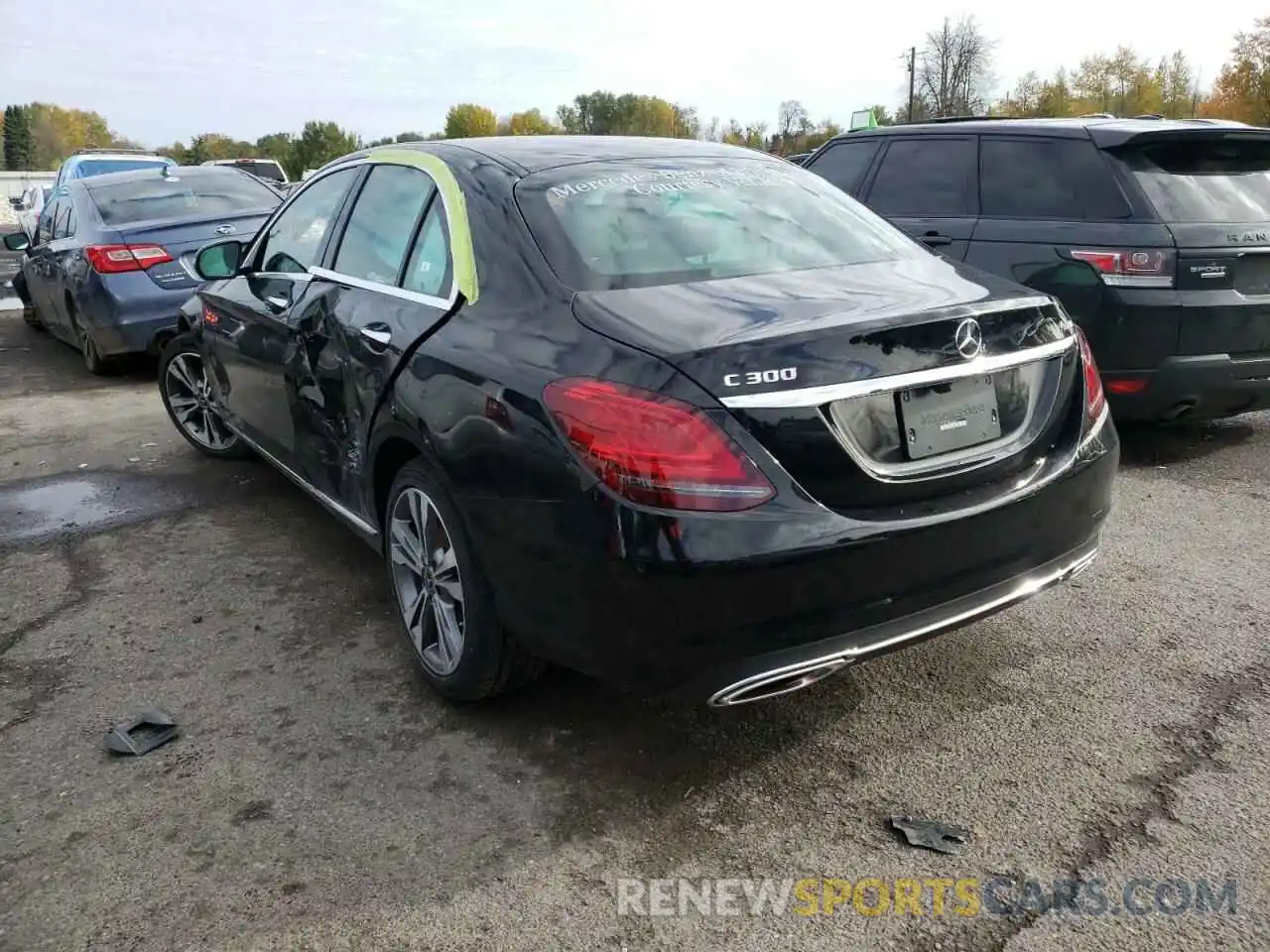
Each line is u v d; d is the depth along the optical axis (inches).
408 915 90.7
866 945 86.7
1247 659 130.4
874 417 96.3
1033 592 109.0
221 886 94.6
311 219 166.9
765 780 108.7
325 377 144.4
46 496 207.8
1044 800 104.2
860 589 94.6
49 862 98.2
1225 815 100.9
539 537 98.7
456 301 118.0
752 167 142.1
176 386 229.3
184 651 140.2
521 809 104.7
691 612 90.9
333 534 183.2
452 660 119.5
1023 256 211.3
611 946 87.0
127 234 296.2
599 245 114.4
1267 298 197.5
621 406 92.0
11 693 129.9
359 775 110.6
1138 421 236.5
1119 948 85.4
